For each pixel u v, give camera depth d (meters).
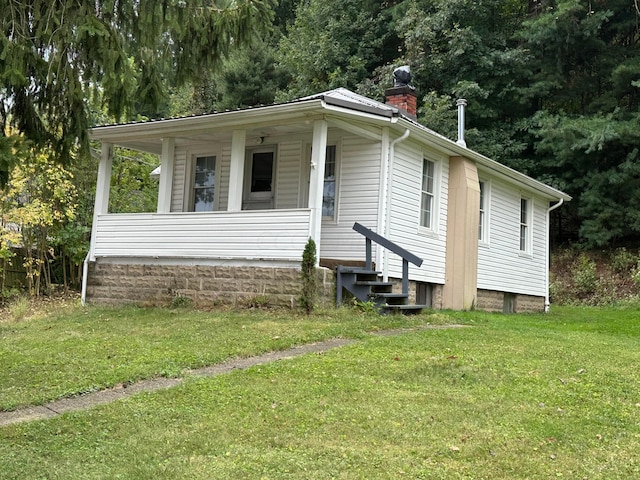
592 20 21.22
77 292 16.88
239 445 3.77
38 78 6.49
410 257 9.65
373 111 9.83
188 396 4.82
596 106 21.94
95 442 3.88
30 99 6.82
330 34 26.02
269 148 12.26
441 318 9.63
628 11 22.53
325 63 25.55
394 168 10.88
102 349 6.78
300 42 27.11
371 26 25.86
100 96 6.96
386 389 5.02
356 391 4.93
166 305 10.41
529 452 3.70
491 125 23.23
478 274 13.59
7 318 11.67
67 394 4.98
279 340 7.05
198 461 3.52
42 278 16.89
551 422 4.26
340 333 7.63
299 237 9.53
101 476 3.32
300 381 5.23
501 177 14.47
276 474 3.33
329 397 4.76
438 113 21.22
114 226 11.65
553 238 23.59
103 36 6.12
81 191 16.28
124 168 18.53
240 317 8.83
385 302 9.59
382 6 26.94
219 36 7.15
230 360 6.25
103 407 4.57
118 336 7.70
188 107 29.95
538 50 23.25
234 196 10.30
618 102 21.48
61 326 8.89
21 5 6.00
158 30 6.69
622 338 9.19
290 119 9.83
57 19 5.97
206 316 9.06
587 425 4.23
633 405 4.77
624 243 21.77
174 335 7.59
